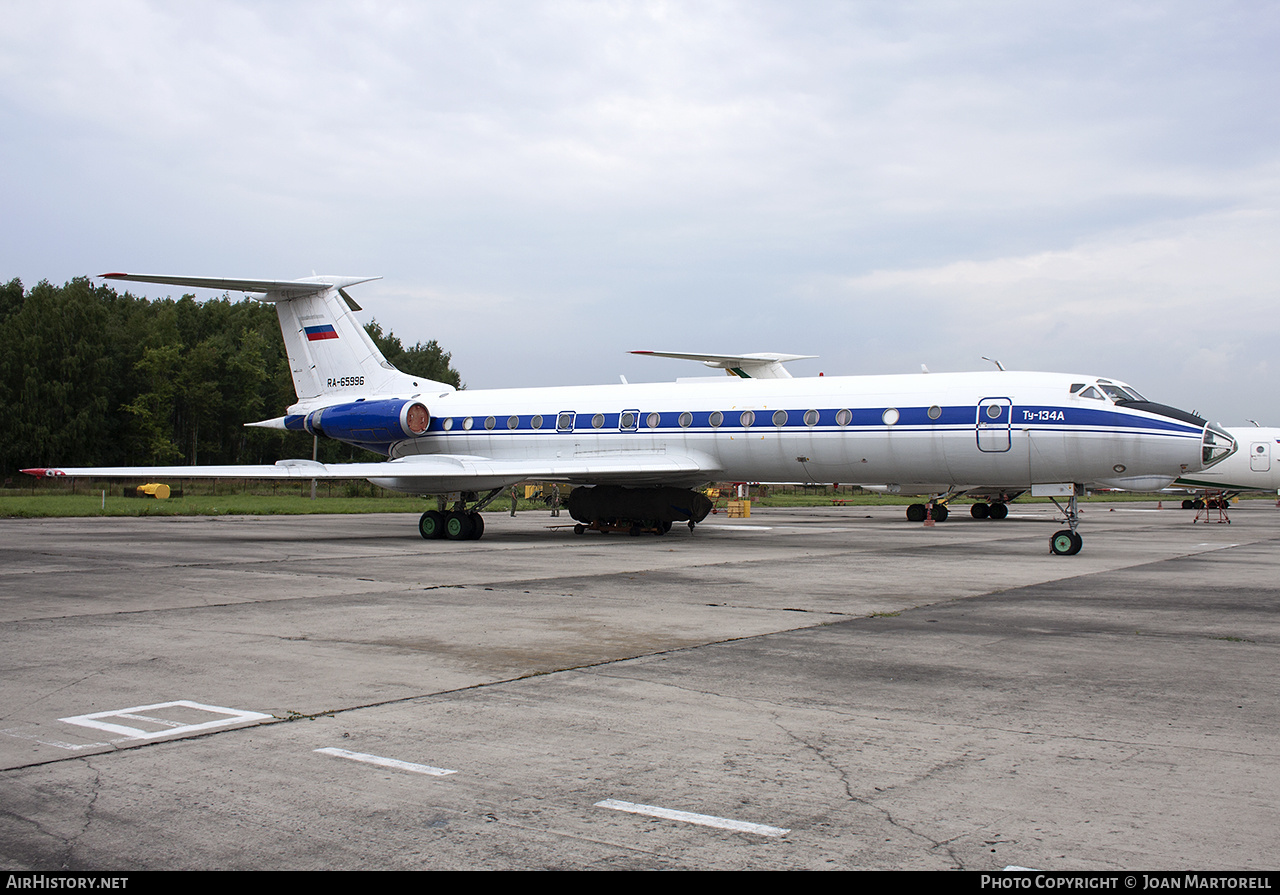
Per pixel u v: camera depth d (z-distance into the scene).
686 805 4.77
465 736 5.93
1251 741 5.84
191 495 58.31
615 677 7.59
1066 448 18.73
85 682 7.34
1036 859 4.13
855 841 4.32
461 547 20.59
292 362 26.97
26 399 73.12
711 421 22.12
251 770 5.27
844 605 11.64
